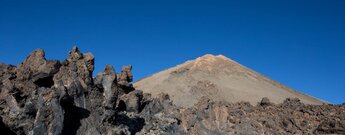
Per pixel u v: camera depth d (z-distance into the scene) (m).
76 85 62.72
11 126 54.25
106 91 67.75
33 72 62.69
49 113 56.16
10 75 61.47
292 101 85.12
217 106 78.56
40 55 65.06
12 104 56.31
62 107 57.62
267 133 74.75
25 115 55.41
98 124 62.47
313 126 75.75
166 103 80.75
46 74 62.59
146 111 77.44
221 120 76.75
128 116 73.75
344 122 72.31
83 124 60.69
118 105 75.69
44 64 63.50
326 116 77.19
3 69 63.44
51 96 56.94
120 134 63.34
